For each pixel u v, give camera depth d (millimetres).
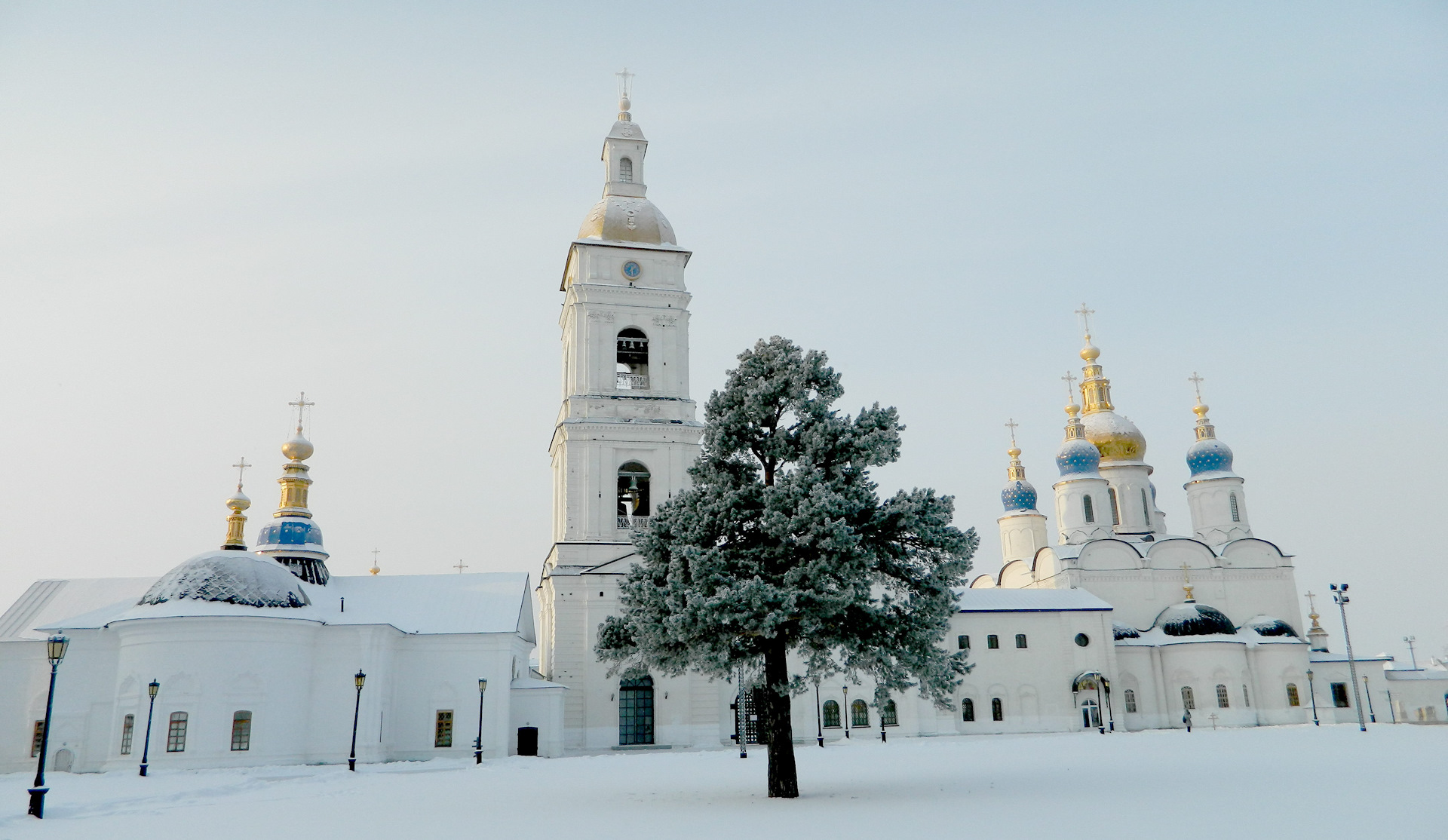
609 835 18109
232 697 42281
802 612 25656
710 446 29234
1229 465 79500
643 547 28250
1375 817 18219
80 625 47094
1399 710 77500
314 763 44406
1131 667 67312
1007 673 65500
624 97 65625
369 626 46219
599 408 57812
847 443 28078
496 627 50219
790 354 29109
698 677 54781
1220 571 74000
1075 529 77938
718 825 19391
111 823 21703
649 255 61094
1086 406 85312
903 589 28188
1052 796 23000
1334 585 59844
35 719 45938
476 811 22859
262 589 44625
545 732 50469
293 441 57281
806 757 41562
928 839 16703
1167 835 16641
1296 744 41688
